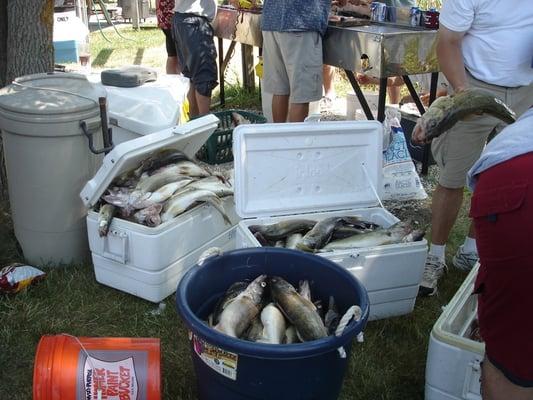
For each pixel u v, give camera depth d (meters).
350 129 3.35
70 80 3.53
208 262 2.49
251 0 6.38
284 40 4.95
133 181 3.35
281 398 2.07
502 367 1.87
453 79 3.14
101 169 3.12
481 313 1.93
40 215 3.40
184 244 3.27
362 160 3.47
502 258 1.76
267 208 3.29
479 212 1.81
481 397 2.25
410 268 3.07
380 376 2.76
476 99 2.54
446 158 3.28
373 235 3.15
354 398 2.65
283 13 4.90
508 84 3.19
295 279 2.66
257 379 2.03
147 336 2.99
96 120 3.34
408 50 4.66
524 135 1.79
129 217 3.21
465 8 3.03
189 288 2.34
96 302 3.24
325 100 6.78
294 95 5.07
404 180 4.71
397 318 3.19
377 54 4.62
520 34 3.08
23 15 3.96
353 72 5.13
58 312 3.12
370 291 3.06
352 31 4.85
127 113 4.09
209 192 3.33
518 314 1.79
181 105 4.47
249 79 7.62
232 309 2.40
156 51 10.18
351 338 2.05
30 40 4.01
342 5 6.18
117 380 2.25
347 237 3.20
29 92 3.32
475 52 3.19
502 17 3.06
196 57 5.85
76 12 10.39
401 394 2.68
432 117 2.54
